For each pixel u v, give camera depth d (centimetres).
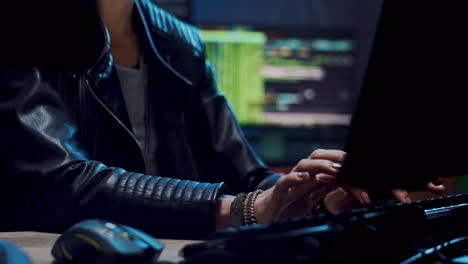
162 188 96
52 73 117
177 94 147
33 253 73
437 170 75
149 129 142
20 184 102
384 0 56
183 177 146
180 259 69
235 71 574
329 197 108
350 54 589
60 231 99
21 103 105
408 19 57
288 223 53
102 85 124
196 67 154
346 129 589
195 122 154
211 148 152
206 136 152
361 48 592
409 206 73
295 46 581
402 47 57
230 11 596
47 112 107
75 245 58
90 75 121
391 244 66
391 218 67
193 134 153
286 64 580
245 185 146
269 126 579
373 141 61
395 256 66
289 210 96
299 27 580
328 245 55
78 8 116
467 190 201
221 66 574
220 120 154
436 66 60
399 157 65
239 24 575
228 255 51
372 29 588
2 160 104
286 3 605
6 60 108
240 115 577
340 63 588
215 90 159
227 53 573
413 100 61
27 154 103
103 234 58
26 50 109
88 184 98
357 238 60
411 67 58
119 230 60
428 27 58
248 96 575
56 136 104
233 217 93
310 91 583
